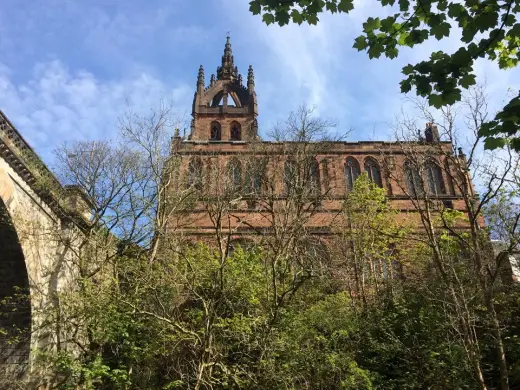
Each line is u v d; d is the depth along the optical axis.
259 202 28.94
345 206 31.20
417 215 36.56
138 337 18.69
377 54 7.35
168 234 22.48
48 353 18.42
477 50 6.46
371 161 43.59
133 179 23.42
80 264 21.22
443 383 18.30
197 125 55.41
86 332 19.56
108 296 18.75
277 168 29.56
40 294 21.38
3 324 20.50
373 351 20.20
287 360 17.36
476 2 6.40
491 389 18.08
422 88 6.72
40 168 21.92
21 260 20.28
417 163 22.08
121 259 21.23
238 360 17.78
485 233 20.34
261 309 19.19
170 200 25.20
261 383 16.45
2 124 18.88
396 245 31.33
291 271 21.58
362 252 28.48
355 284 27.05
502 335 20.41
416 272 26.83
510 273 21.38
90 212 25.64
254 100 56.91
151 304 18.50
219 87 60.16
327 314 19.91
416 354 19.34
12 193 19.62
